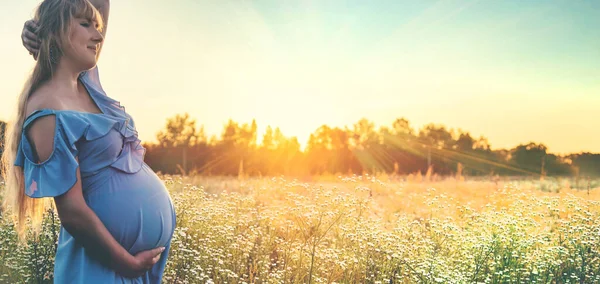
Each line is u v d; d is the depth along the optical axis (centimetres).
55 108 244
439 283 526
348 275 563
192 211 657
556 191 1284
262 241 636
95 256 252
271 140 4391
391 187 1275
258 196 975
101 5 321
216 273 522
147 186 279
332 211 628
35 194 236
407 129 5844
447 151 5647
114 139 260
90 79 284
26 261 499
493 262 575
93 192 258
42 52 248
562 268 602
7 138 257
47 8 251
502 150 5391
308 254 568
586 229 629
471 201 1062
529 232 683
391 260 576
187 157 4353
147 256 273
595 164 2355
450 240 648
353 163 5312
